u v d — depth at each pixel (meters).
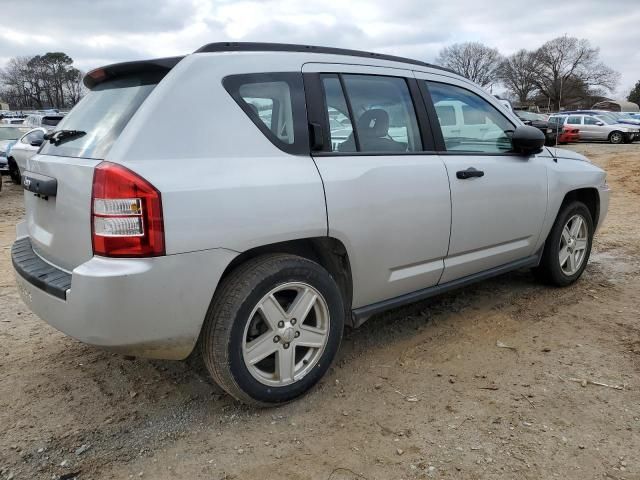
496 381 3.12
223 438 2.65
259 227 2.60
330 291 2.92
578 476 2.33
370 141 3.18
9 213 9.77
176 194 2.38
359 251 3.03
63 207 2.60
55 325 2.55
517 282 4.86
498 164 3.82
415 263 3.38
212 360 2.62
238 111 2.69
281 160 2.76
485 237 3.76
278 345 2.78
